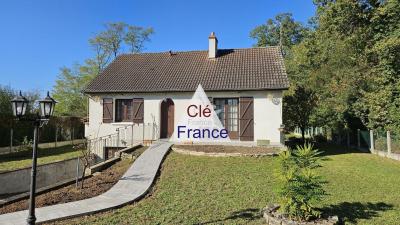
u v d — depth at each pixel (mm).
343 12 23516
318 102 25297
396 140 17312
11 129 23062
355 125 23922
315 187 6875
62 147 26766
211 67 21078
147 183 10656
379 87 22125
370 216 7820
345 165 14703
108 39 41844
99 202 8609
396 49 20047
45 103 6332
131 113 20375
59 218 7285
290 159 7266
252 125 18359
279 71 19297
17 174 11992
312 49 29688
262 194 9438
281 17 49312
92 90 20266
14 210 8312
